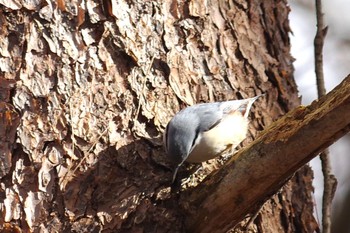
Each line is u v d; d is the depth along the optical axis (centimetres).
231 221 746
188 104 840
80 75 794
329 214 824
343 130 661
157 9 845
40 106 775
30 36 789
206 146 834
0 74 777
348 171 1280
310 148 674
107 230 754
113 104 797
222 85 869
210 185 744
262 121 898
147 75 821
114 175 774
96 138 779
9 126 766
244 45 900
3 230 742
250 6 923
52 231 747
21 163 759
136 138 794
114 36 814
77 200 759
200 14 870
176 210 772
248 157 709
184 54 851
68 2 805
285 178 708
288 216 861
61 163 765
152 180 783
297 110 690
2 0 788
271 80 914
